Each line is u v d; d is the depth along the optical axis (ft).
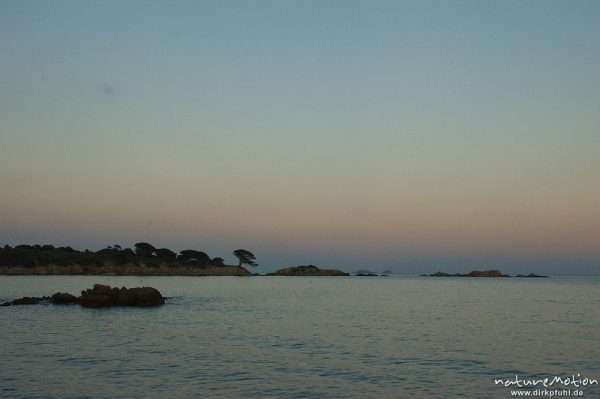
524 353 107.55
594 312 206.39
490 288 473.26
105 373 87.35
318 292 373.61
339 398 73.36
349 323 164.04
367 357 102.78
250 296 311.27
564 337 131.13
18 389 76.74
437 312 207.10
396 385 80.59
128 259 651.25
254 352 108.06
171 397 73.05
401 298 305.32
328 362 97.60
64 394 74.18
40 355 103.76
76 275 561.43
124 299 225.76
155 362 96.84
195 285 440.86
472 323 164.45
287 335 134.31
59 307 215.10
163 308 217.56
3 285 370.32
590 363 97.19
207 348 113.09
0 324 155.53
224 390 77.00
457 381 83.15
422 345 118.11
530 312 206.69
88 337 129.08
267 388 78.33
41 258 571.69
